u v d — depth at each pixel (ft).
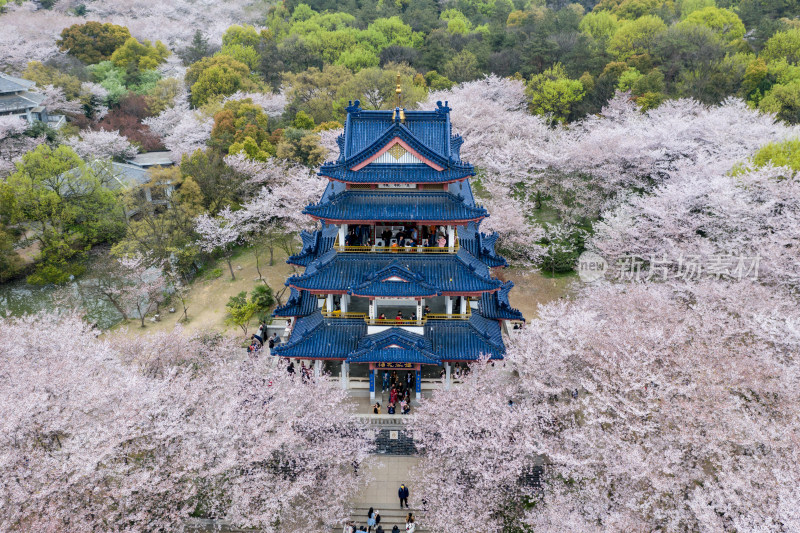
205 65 431.02
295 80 416.26
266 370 146.41
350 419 134.82
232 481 116.67
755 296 156.87
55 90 380.99
